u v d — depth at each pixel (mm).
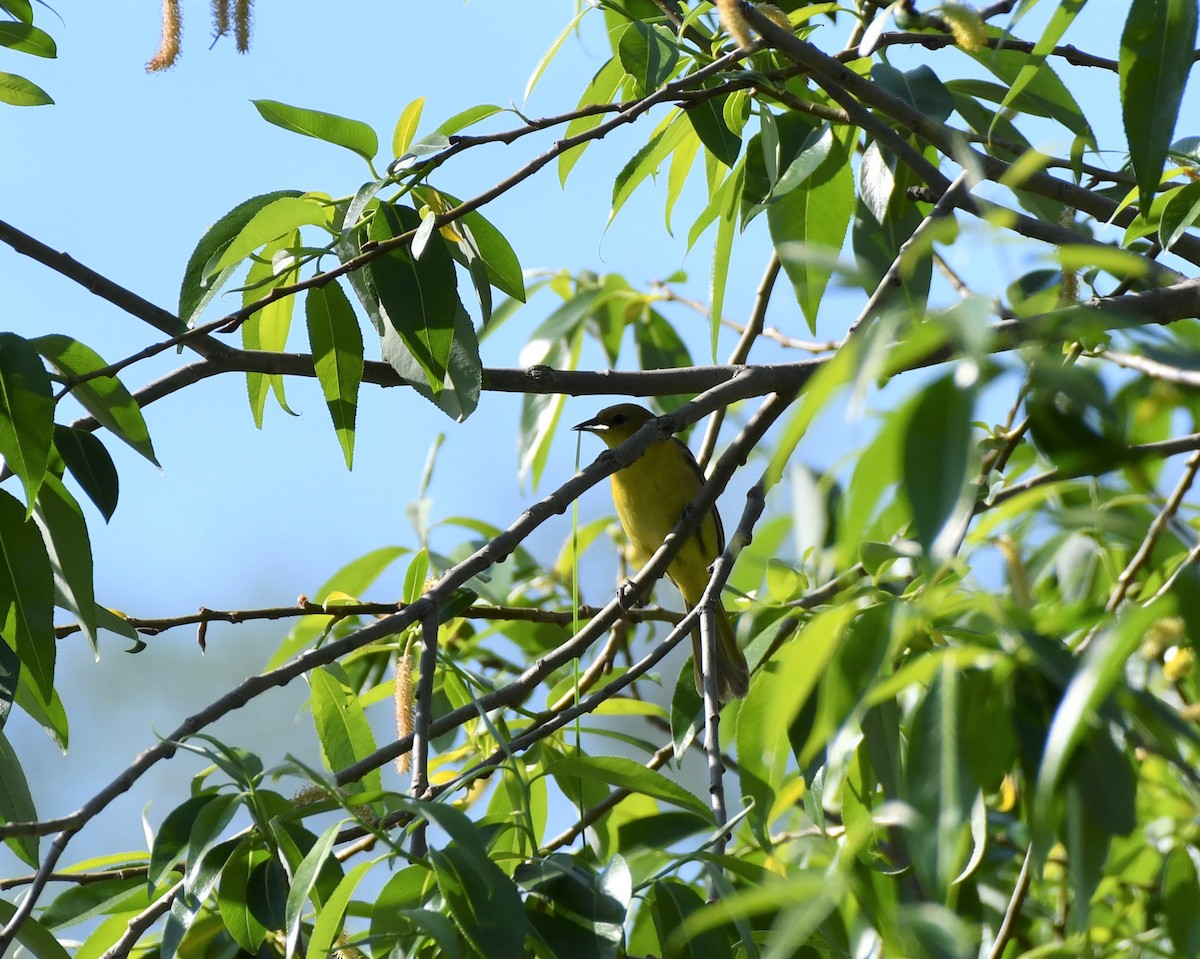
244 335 7625
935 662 3736
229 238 6664
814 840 6219
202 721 5250
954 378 2934
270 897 5070
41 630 5652
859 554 5266
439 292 6516
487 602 9688
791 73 6938
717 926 4492
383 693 8164
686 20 6742
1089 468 3801
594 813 6953
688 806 5109
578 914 4371
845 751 4918
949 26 6980
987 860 7254
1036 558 8125
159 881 5047
